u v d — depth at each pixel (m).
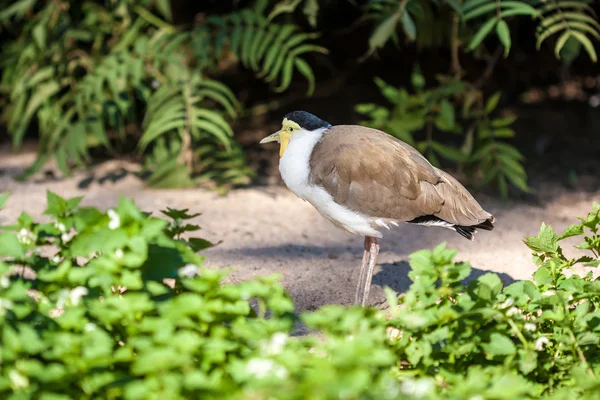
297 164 7.55
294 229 10.27
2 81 13.65
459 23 12.05
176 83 11.90
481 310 5.56
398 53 15.24
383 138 7.59
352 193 7.38
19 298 5.37
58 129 12.20
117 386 4.95
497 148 11.62
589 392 5.31
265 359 4.80
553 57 15.03
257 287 5.44
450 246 9.52
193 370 5.03
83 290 5.44
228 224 10.34
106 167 12.78
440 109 11.71
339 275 8.47
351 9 14.38
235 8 13.20
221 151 12.17
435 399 4.81
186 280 5.50
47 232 5.91
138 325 5.35
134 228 5.60
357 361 4.72
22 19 14.03
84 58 12.70
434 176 7.52
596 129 14.41
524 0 11.01
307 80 15.54
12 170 12.67
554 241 6.79
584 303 5.97
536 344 5.66
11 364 5.06
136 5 12.60
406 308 5.69
